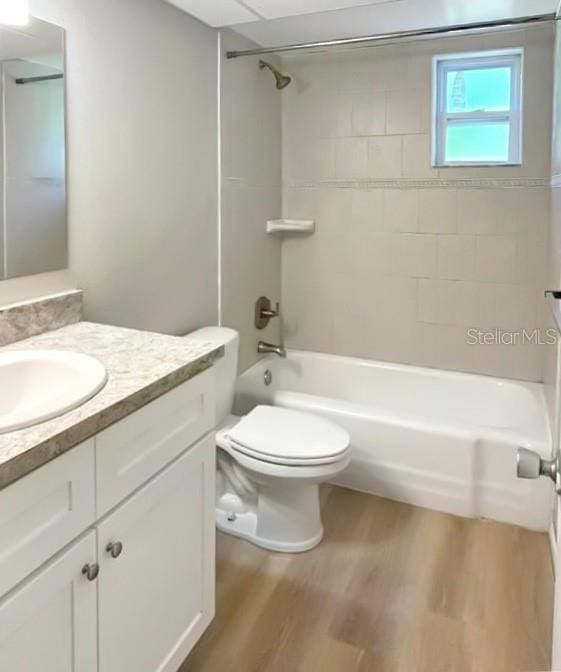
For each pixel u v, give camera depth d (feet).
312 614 5.82
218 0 6.86
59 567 3.24
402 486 7.97
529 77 8.46
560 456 3.59
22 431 3.09
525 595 6.09
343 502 7.99
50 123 5.38
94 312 6.17
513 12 7.89
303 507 6.82
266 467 6.44
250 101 9.24
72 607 3.38
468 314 9.50
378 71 9.40
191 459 4.51
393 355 10.17
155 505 4.10
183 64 7.43
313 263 10.52
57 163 5.51
